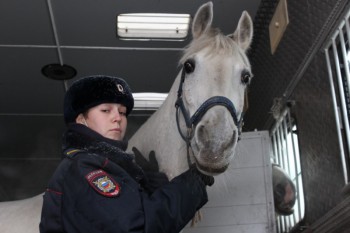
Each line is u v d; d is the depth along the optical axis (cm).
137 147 204
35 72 369
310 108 246
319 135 234
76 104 146
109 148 137
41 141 486
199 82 170
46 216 126
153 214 123
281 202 270
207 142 155
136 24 325
